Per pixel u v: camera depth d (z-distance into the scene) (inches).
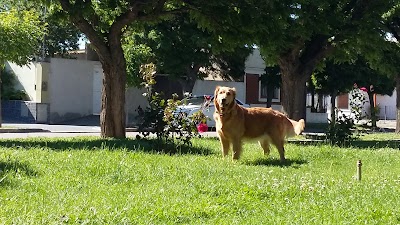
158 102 514.9
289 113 775.1
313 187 315.0
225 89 449.4
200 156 468.4
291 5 654.5
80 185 298.4
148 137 555.8
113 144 509.7
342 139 653.9
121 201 260.2
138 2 600.1
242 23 604.7
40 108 1172.5
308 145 606.5
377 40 727.7
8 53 770.8
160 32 1045.8
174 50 1072.8
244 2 608.1
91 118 1235.2
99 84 1273.4
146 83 549.3
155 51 1058.1
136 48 1015.0
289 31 681.6
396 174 398.9
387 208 265.9
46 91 1183.6
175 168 370.6
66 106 1215.6
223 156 465.7
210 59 1180.5
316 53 774.5
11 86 1246.3
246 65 1444.4
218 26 624.7
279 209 260.5
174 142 507.8
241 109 458.9
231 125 450.9
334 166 442.9
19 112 1207.6
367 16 728.3
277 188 307.0
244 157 480.7
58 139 596.1
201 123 550.0
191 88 1153.4
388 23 934.4
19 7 792.3
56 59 1194.0
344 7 756.6
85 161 377.7
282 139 470.3
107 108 627.5
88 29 603.2
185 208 249.6
